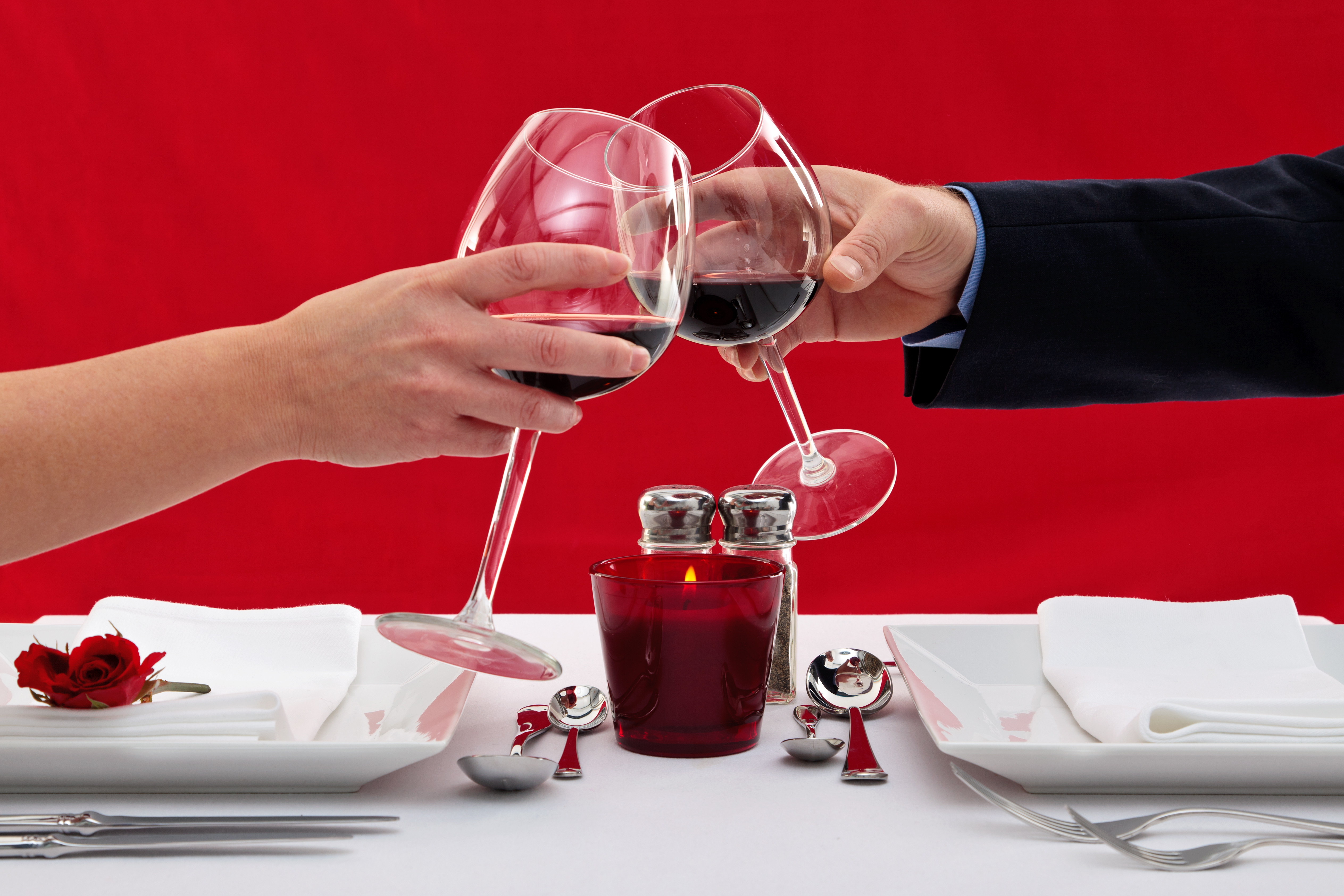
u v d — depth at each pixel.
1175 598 2.58
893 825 0.62
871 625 1.15
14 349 2.64
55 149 2.59
